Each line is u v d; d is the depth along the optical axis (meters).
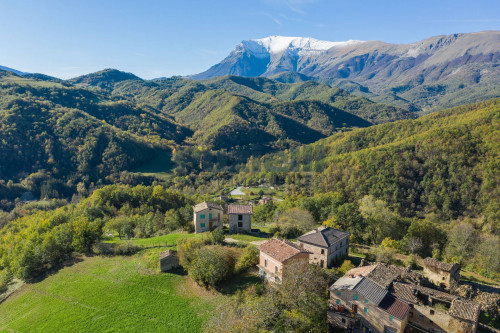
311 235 72.00
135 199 139.38
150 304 54.59
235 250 68.38
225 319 46.19
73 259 77.00
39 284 67.31
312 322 42.72
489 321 51.75
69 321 51.78
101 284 62.00
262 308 43.81
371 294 47.00
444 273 61.66
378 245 91.00
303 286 47.56
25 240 86.81
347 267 64.50
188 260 63.41
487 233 107.88
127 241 82.62
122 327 49.31
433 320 48.19
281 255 55.06
